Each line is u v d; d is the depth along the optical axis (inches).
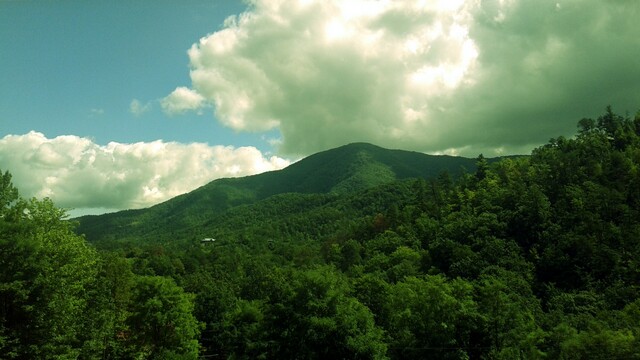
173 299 1931.6
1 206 1154.0
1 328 994.1
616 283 2309.3
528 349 1601.9
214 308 2864.2
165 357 1804.9
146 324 1878.7
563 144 4694.9
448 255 3312.0
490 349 1722.4
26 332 1043.3
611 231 2760.8
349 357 1480.1
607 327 1537.9
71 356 1068.5
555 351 1536.7
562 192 3599.9
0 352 972.6
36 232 1120.2
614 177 3585.1
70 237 1248.2
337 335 1489.9
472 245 3253.0
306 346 1486.2
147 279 1925.4
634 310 1669.5
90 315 1293.1
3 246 1026.1
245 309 2342.5
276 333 1574.8
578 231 2903.5
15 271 1027.9
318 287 1573.6
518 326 1732.3
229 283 3828.7
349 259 4606.3
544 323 1929.1
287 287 1630.2
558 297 2299.5
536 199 3368.6
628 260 2527.1
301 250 6392.7
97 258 1469.0
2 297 1029.8
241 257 6151.6
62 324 1104.8
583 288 2524.6
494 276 2491.4
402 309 1920.5
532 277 2679.6
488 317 1740.9
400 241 4173.2
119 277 2032.5
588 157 3956.7
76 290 1187.3
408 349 1726.1
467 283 2007.9
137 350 1742.1
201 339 2810.0
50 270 1082.1
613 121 4822.8
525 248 3189.0
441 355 1686.8
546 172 3983.8
